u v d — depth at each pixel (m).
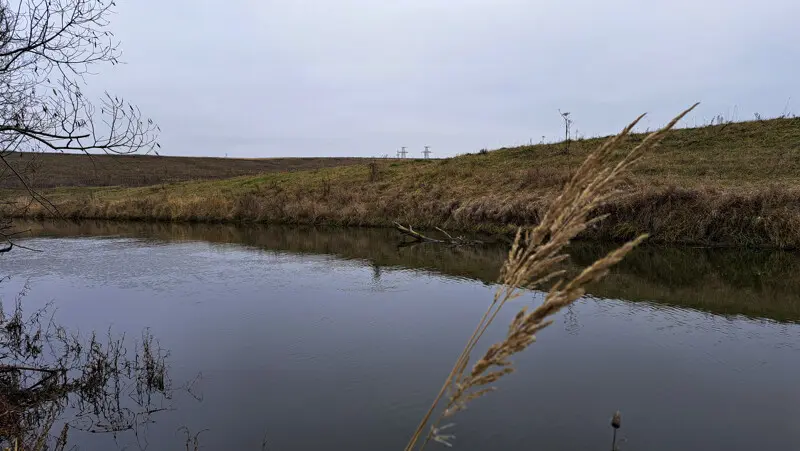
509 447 4.98
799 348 7.41
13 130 5.50
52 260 16.27
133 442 5.33
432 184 27.69
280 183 37.12
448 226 21.91
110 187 48.81
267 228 25.75
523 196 20.69
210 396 6.38
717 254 14.24
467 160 32.78
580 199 1.67
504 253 16.67
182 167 71.44
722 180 18.89
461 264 14.88
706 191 16.75
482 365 1.77
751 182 18.03
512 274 1.83
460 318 9.41
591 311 9.44
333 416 5.79
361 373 6.95
